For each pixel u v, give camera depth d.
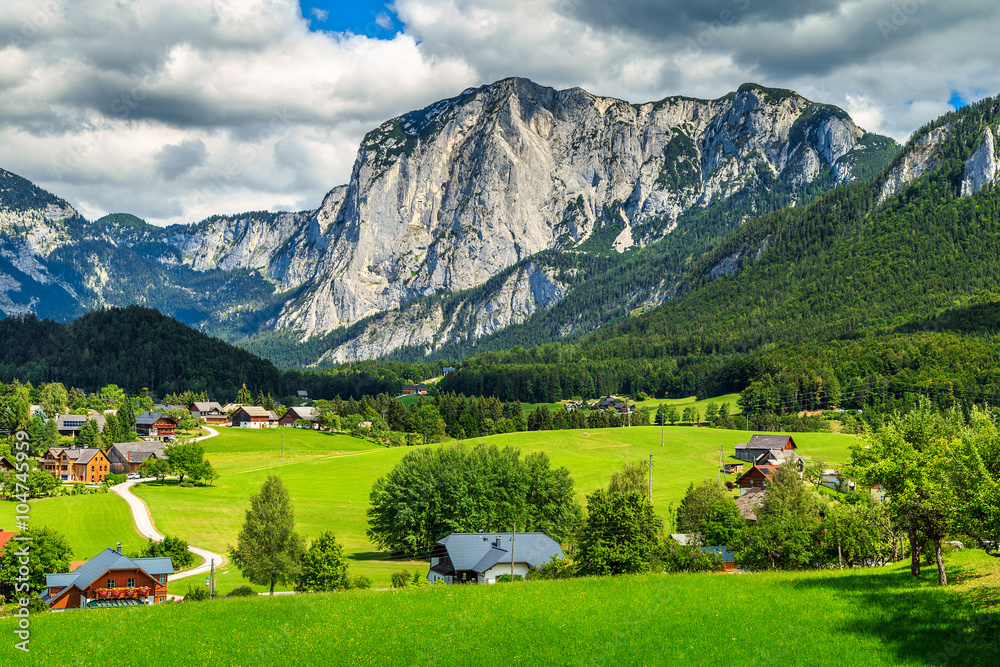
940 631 38.16
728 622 43.50
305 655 41.56
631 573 69.38
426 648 42.06
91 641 44.41
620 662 38.62
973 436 44.22
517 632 44.25
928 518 45.53
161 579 77.38
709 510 92.69
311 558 77.00
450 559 84.50
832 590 48.84
